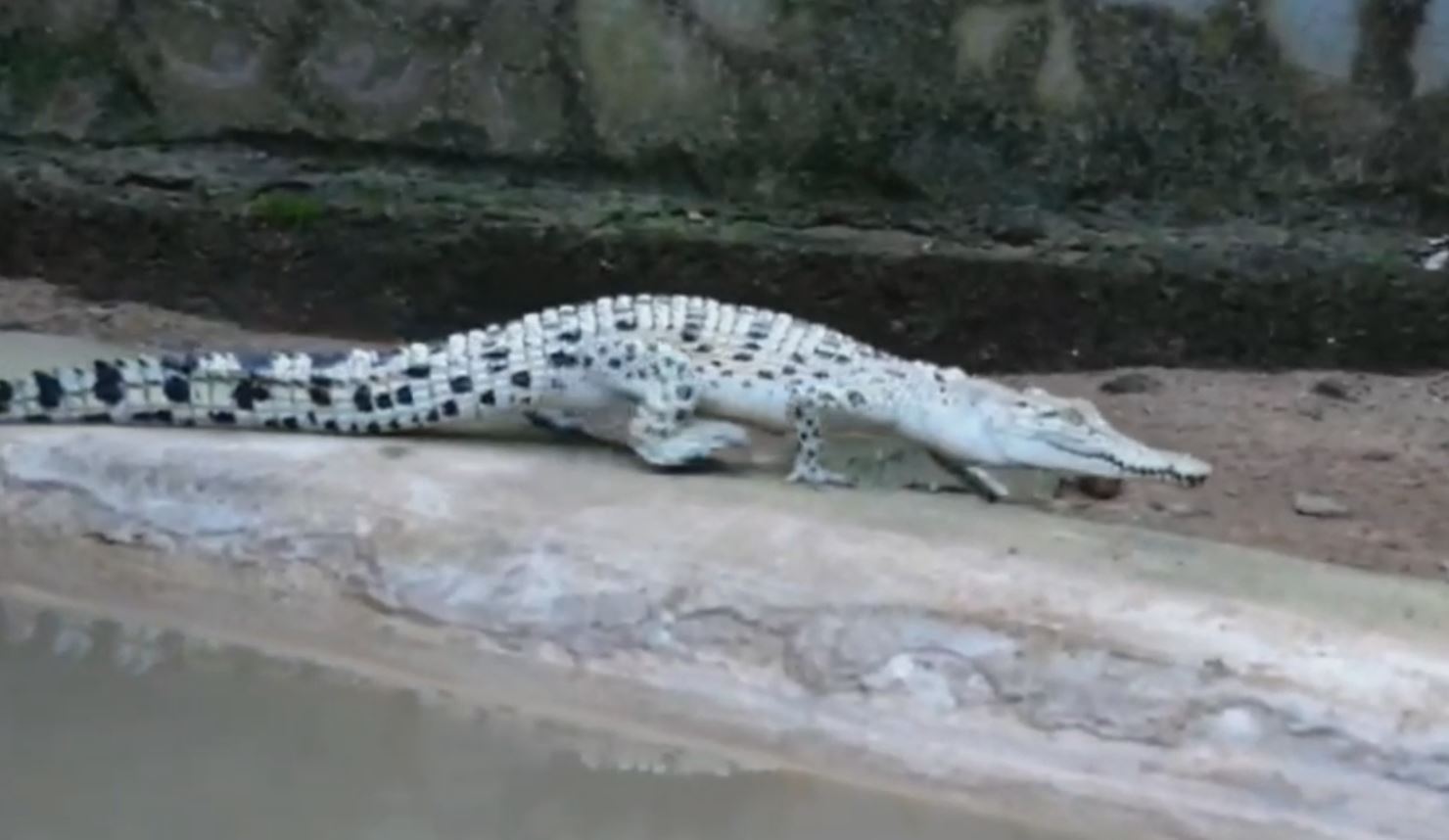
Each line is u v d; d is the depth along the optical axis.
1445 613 3.61
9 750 3.42
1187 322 4.44
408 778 3.41
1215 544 3.78
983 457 3.90
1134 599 3.58
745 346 3.99
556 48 4.49
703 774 3.45
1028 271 4.41
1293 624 3.54
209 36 4.55
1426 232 4.47
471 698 3.59
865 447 4.00
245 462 3.87
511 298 4.48
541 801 3.38
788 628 3.59
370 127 4.55
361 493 3.80
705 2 4.44
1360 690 3.45
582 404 4.01
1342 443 4.22
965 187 4.49
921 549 3.68
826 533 3.71
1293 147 4.46
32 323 4.46
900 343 4.45
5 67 4.60
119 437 3.94
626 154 4.52
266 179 4.55
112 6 4.55
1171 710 3.47
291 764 3.42
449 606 3.70
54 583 3.81
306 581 3.76
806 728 3.54
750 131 4.49
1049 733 3.49
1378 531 3.93
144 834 3.27
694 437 3.94
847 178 4.50
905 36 4.44
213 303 4.55
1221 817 3.41
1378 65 4.42
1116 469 3.87
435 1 4.49
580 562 3.68
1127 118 4.46
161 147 4.61
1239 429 4.25
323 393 3.98
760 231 4.45
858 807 3.40
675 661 3.62
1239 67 4.43
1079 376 4.45
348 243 4.50
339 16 4.52
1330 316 4.43
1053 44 4.43
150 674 3.61
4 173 4.57
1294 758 3.43
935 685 3.54
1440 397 4.39
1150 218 4.49
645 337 3.99
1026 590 3.59
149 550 3.83
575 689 3.62
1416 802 3.39
